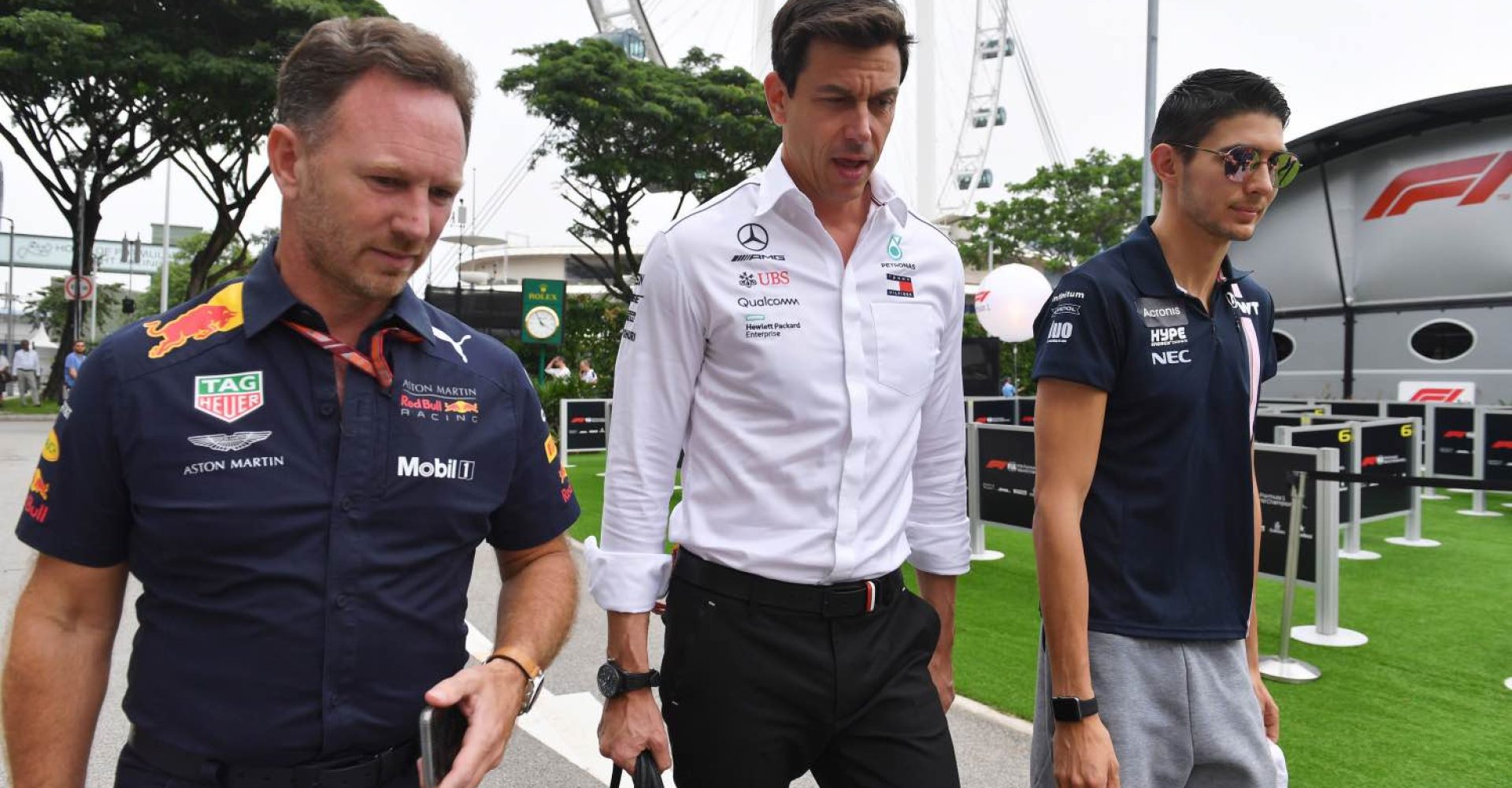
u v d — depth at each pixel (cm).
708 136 2241
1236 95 166
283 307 118
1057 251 3225
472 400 132
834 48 157
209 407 115
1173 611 170
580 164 2231
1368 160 1115
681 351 167
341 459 119
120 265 5338
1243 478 176
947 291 187
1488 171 1015
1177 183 173
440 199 121
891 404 173
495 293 1861
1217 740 172
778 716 162
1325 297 1170
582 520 803
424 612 125
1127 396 169
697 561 167
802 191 172
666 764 166
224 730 114
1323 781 307
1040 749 183
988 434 653
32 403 2219
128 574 124
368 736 120
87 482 115
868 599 166
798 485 164
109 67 1733
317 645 117
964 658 435
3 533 662
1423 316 1083
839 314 169
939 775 169
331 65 113
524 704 135
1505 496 920
